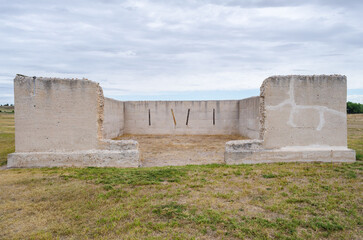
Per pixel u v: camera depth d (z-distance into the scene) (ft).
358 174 18.94
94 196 15.24
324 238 10.65
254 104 41.01
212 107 52.75
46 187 16.92
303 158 23.09
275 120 23.22
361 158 24.12
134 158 22.99
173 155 29.96
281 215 12.65
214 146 37.24
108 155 22.91
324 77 23.12
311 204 13.83
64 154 22.79
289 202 14.15
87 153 22.91
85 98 23.15
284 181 17.61
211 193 15.51
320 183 17.10
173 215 12.53
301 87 23.12
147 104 53.62
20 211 13.39
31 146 22.79
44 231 11.28
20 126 22.68
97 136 23.30
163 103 53.47
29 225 11.82
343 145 23.16
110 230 11.33
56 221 12.25
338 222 11.84
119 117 49.88
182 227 11.46
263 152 23.16
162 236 10.72
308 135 23.20
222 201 14.37
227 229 11.25
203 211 12.94
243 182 17.63
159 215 12.56
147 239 10.43
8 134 47.16
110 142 23.22
